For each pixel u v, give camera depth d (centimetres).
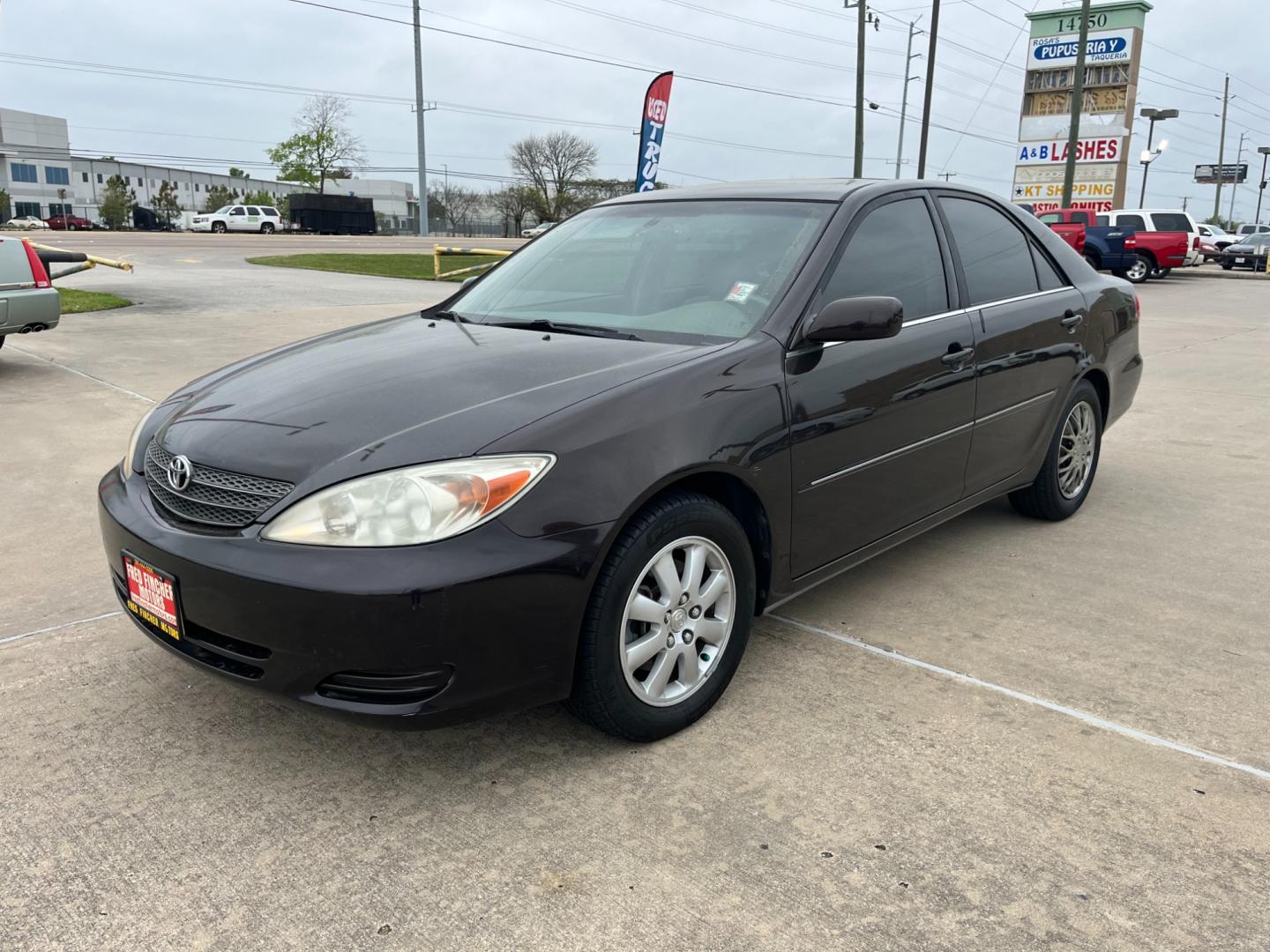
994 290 386
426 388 259
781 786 244
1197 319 1501
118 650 322
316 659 219
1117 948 191
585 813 234
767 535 283
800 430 283
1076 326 426
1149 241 2403
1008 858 217
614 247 354
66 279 1814
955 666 310
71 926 198
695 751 261
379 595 212
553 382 257
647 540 245
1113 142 3816
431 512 218
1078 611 355
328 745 265
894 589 375
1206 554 418
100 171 9294
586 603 234
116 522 258
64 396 721
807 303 296
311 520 221
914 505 343
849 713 280
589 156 7850
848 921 198
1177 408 765
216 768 254
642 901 204
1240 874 212
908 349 325
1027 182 4044
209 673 240
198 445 251
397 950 191
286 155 6244
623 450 239
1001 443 387
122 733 271
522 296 351
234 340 1020
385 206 10319
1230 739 268
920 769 252
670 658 260
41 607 355
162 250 2930
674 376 259
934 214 365
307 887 209
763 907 202
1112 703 287
